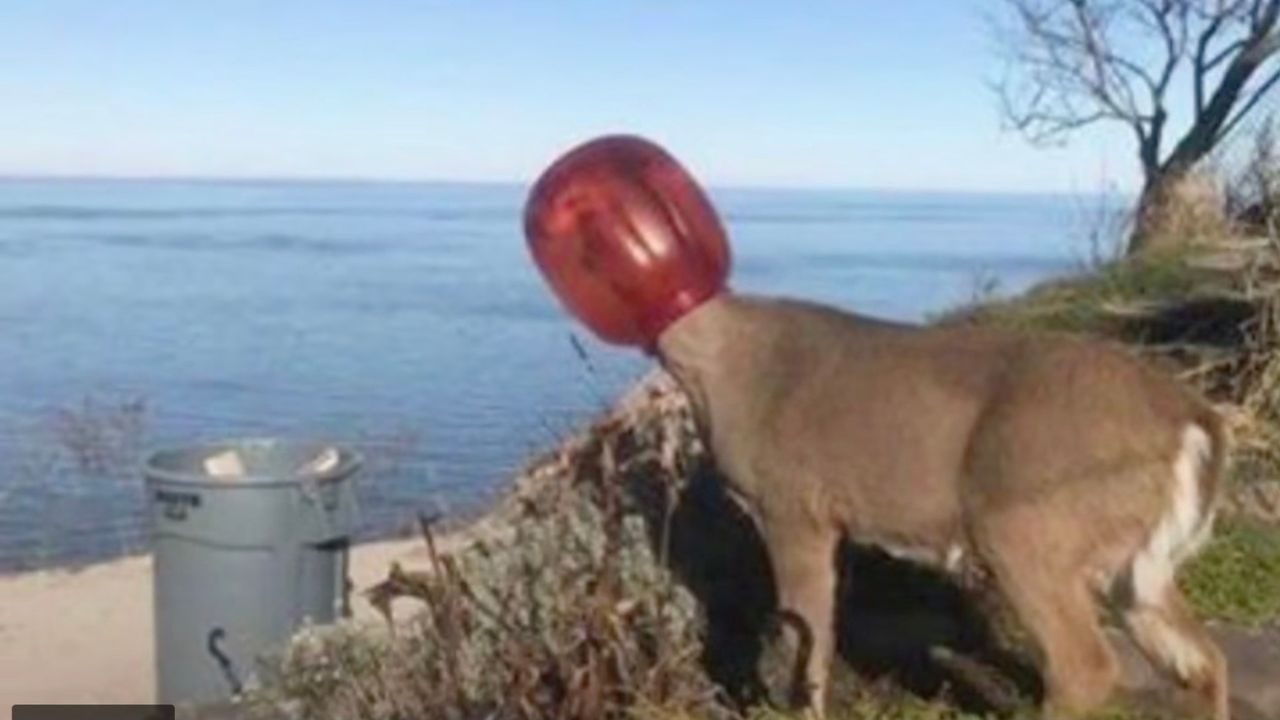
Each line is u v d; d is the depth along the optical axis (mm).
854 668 4172
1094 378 3570
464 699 3920
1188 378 5785
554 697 3740
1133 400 3559
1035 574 3570
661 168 3930
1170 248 8070
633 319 3920
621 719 3736
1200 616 4375
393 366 21938
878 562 4406
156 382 20266
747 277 25984
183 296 42031
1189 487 3588
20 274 53375
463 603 4000
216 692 5039
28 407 15844
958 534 3701
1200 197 9461
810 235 103062
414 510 7191
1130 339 6422
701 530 4500
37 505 10805
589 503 4441
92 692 7141
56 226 124125
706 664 4184
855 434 3736
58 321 32469
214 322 32312
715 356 3889
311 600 5094
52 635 8266
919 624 4336
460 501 7855
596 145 3969
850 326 3828
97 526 10375
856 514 3787
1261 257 6555
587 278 3922
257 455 5332
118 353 25047
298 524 5051
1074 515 3547
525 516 4605
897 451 3699
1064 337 3707
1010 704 3934
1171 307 6656
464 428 12281
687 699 3834
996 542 3605
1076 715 3561
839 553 4020
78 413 13648
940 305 13320
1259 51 12586
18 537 10203
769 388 3844
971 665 4156
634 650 3832
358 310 36250
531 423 10742
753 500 3922
